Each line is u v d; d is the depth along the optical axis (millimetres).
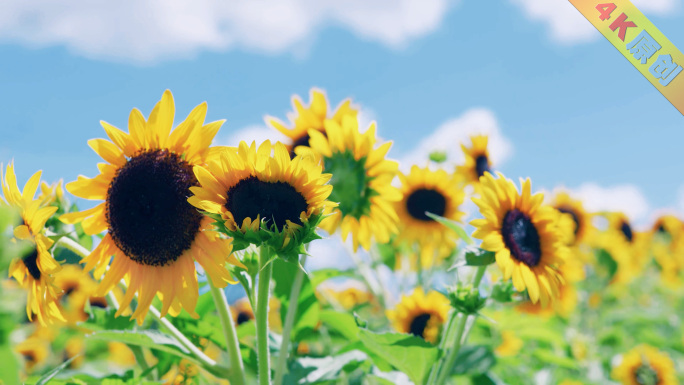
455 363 1511
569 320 2377
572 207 2225
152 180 1082
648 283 3434
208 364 1142
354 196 1380
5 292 762
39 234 1126
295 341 1414
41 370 1476
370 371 1349
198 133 1094
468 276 1415
